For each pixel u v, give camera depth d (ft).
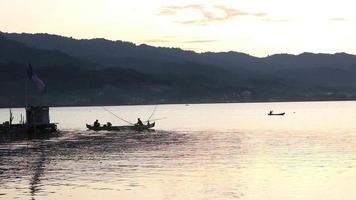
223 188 127.34
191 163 173.37
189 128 402.72
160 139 283.79
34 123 310.04
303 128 398.42
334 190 125.29
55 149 224.74
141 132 347.36
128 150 218.79
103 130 359.25
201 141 270.46
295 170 157.07
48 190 124.77
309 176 145.28
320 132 348.38
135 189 126.11
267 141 271.08
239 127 416.26
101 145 244.01
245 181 137.08
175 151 214.07
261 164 170.81
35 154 204.44
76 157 192.44
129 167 163.22
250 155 198.18
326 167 163.43
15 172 153.28
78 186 129.49
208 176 144.87
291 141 270.46
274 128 399.85
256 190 125.08
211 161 179.11
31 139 282.97
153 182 135.03
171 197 117.60
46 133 313.73
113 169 158.61
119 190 124.88
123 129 361.10
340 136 308.60
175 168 160.86
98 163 173.58
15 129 299.79
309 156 194.70
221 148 228.22
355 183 134.21
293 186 130.31
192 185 131.13
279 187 128.67
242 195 119.44
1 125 301.02
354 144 249.34
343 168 161.07
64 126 443.73
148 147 233.14
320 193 121.90
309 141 270.26
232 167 163.53
